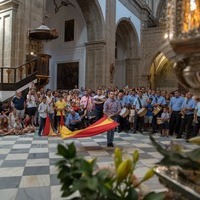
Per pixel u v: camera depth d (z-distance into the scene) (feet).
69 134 25.29
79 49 70.49
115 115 27.48
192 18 4.29
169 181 4.41
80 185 3.14
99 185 3.19
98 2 63.67
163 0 107.96
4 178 15.40
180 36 3.93
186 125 34.88
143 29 92.53
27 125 36.42
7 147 24.82
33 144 26.63
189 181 4.20
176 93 37.55
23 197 12.51
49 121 33.42
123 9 78.74
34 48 46.60
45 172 16.69
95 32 66.39
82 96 44.27
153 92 44.45
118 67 94.02
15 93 37.55
